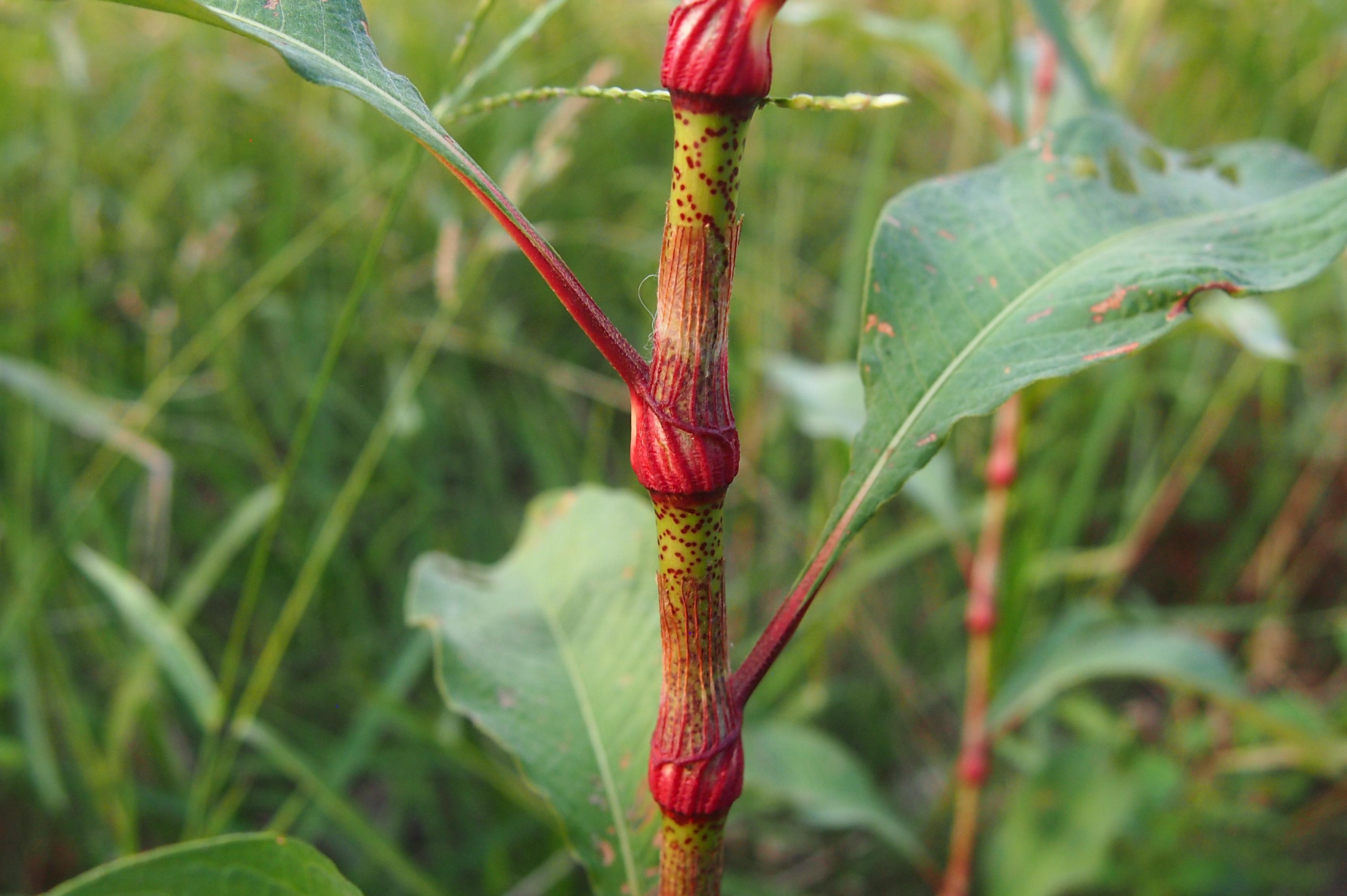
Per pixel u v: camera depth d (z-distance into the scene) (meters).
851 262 0.54
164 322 0.48
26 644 0.43
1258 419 0.71
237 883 0.18
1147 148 0.23
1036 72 0.42
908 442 0.20
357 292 0.30
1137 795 0.43
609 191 0.78
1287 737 0.40
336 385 0.62
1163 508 0.60
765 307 0.62
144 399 0.46
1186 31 0.67
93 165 0.65
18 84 0.64
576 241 0.71
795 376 0.47
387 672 0.55
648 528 0.27
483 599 0.27
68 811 0.45
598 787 0.24
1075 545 0.66
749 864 0.52
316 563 0.38
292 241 0.65
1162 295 0.20
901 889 0.51
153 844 0.46
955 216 0.22
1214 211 0.22
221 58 0.69
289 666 0.56
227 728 0.51
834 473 0.53
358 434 0.65
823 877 0.51
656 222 0.77
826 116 0.80
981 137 0.60
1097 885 0.45
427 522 0.59
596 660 0.26
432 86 0.68
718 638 0.18
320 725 0.54
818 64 0.83
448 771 0.49
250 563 0.58
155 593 0.53
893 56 0.49
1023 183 0.22
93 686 0.52
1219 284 0.20
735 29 0.15
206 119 0.68
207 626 0.57
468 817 0.49
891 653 0.57
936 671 0.62
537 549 0.28
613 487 0.67
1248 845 0.49
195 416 0.63
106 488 0.54
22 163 0.60
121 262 0.64
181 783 0.47
